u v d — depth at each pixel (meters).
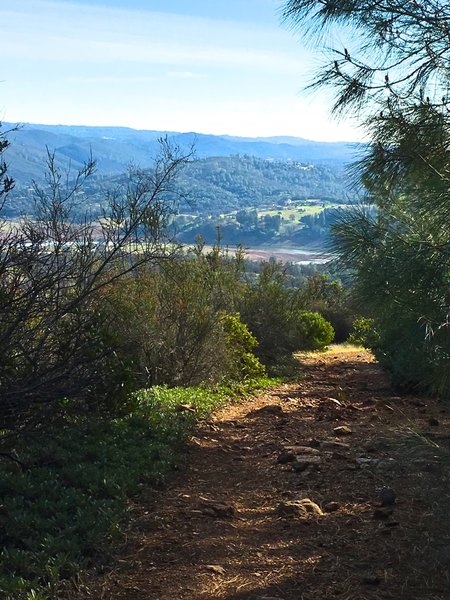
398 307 5.18
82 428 7.10
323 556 4.72
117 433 7.66
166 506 5.90
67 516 5.12
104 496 5.88
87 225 6.04
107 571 4.53
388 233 5.46
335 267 5.91
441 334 4.67
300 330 22.02
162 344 11.70
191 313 12.09
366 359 20.28
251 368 14.27
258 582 4.35
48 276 4.89
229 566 4.63
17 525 4.78
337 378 15.71
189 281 12.59
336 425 9.34
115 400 7.11
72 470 6.09
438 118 4.51
